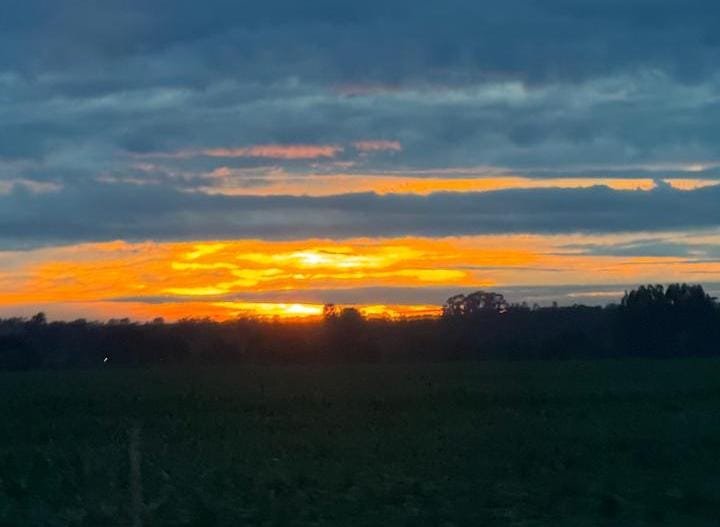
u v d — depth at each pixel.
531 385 46.75
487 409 37.19
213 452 24.38
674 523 15.05
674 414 33.88
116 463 21.14
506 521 15.16
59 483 18.83
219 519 14.87
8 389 48.44
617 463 21.86
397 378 53.22
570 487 17.94
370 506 16.19
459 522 14.88
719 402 38.81
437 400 40.28
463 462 21.83
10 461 22.67
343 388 46.34
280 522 14.67
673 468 21.14
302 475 19.12
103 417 36.47
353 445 25.42
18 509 16.25
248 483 18.06
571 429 29.06
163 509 15.49
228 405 39.84
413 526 14.62
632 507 16.14
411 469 20.67
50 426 33.34
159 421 34.12
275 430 30.75
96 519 14.95
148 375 58.81
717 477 19.67
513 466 21.12
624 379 50.28
